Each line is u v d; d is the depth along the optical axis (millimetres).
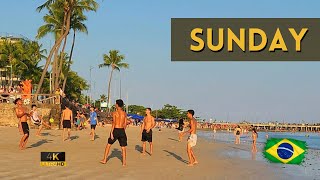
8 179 8539
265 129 196500
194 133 12859
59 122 31781
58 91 38125
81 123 37781
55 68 43594
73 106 44562
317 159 18234
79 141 20875
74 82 86875
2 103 30938
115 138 11930
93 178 9180
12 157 12445
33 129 28906
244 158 16188
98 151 15836
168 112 154625
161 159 14266
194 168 11961
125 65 81125
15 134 22125
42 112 30125
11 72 65312
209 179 9844
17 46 66500
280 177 10727
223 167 12477
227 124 170500
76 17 44781
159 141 27453
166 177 9852
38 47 72375
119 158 13812
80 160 12641
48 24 44438
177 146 22031
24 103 31750
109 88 80875
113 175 9766
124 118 12023
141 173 10336
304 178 10719
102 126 53156
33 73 70375
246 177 10469
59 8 40906
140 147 19656
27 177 8883
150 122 15727
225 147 24391
